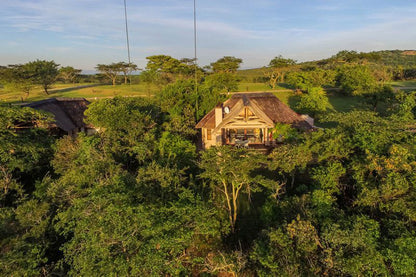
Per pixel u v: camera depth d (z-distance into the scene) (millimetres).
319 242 11781
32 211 16828
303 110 46281
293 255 11539
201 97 38562
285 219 13773
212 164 16000
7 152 21219
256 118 27188
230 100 33625
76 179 18141
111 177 16969
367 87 61344
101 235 12680
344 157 16844
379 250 11398
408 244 10969
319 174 16172
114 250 13344
